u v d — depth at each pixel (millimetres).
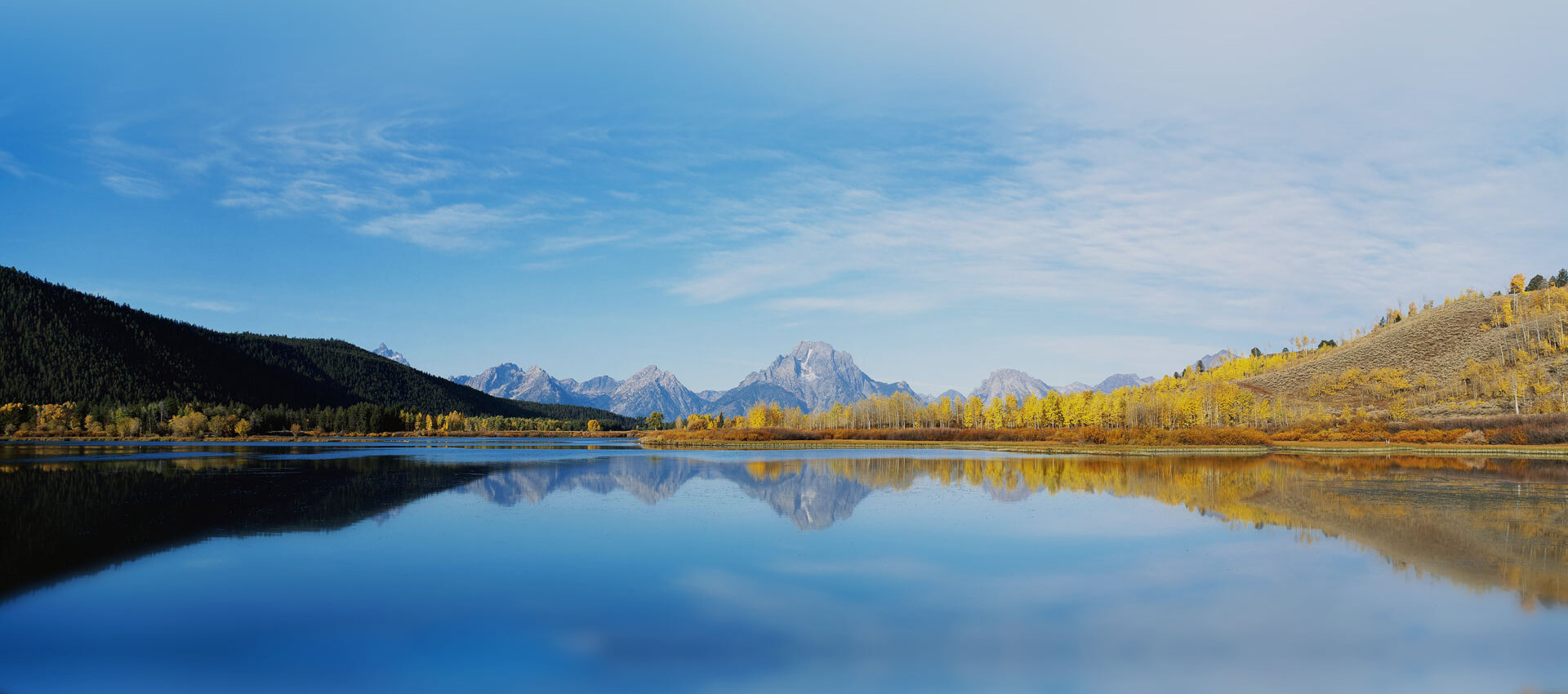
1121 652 20734
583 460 84562
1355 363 193250
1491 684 18844
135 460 82188
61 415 162625
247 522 38625
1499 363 155250
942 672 19469
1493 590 26312
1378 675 19328
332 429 199625
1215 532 36469
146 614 23344
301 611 23688
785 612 23766
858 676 19188
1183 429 117500
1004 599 25172
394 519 39469
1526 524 38625
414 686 18656
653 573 28156
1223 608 24344
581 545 33000
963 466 73125
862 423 194500
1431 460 82750
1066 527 37406
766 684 18703
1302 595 25703
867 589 26250
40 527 37156
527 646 21016
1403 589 26328
